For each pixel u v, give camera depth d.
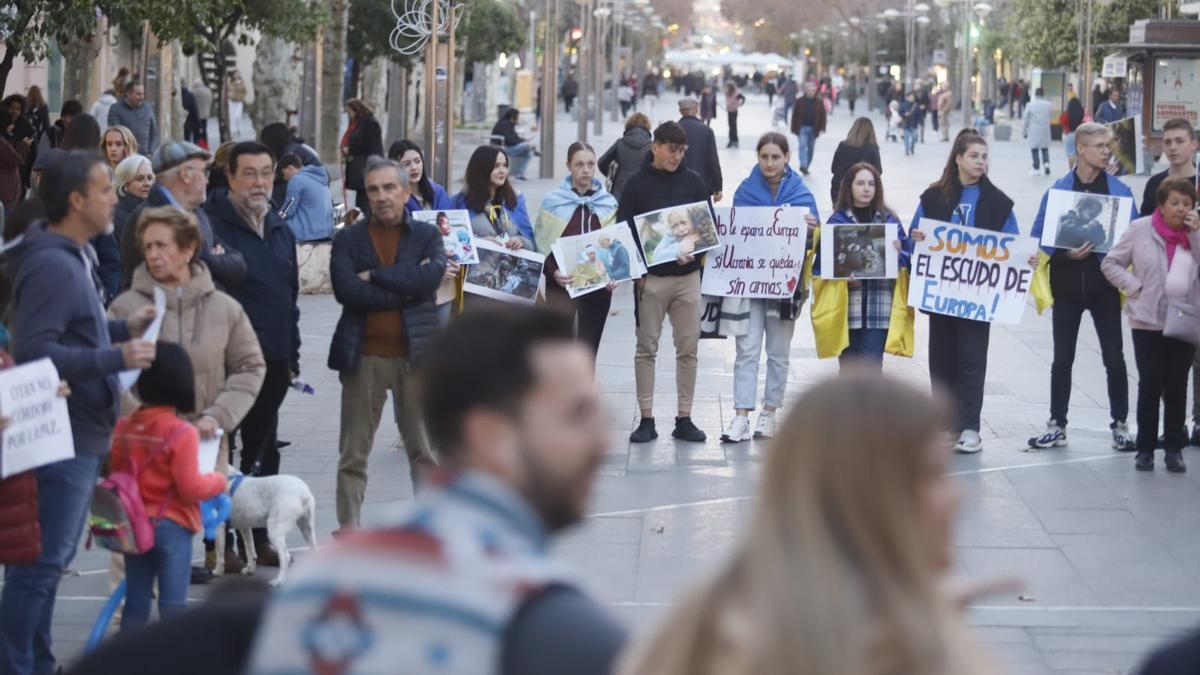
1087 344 14.29
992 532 8.21
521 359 2.19
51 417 5.20
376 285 7.31
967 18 55.19
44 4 14.76
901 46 105.44
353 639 2.02
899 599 2.06
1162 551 7.88
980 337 9.97
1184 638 2.82
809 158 35.88
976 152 9.74
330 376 12.62
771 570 2.10
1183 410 9.46
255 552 7.45
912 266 9.88
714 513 8.52
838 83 95.00
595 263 9.93
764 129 59.00
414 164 9.98
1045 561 7.70
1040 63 52.81
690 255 9.87
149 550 5.62
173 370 5.61
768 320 10.29
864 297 9.99
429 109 20.06
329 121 32.28
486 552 2.05
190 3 16.62
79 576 7.38
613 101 65.31
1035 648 6.39
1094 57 50.59
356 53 33.47
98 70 34.78
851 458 2.11
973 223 9.80
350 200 25.55
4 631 5.41
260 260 7.52
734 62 115.75
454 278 9.51
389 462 9.73
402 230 7.44
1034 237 9.88
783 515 2.12
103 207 5.51
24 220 6.17
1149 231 9.23
